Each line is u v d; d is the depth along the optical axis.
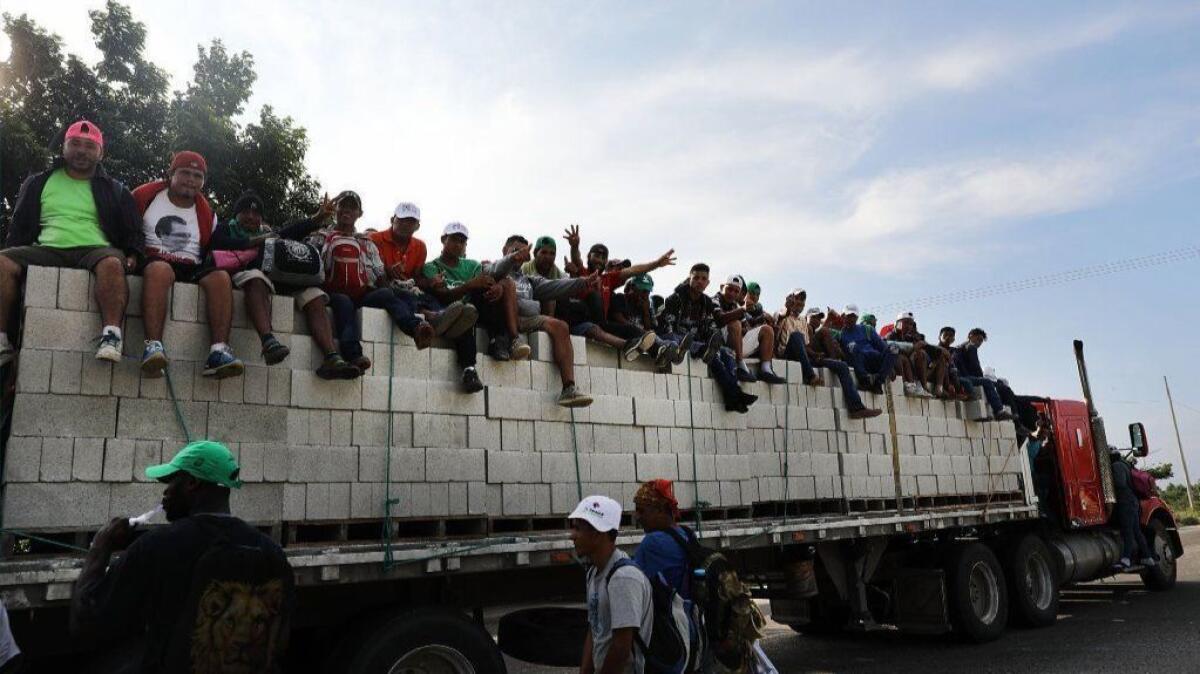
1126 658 8.07
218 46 13.78
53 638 4.14
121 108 13.32
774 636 10.85
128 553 2.92
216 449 3.22
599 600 3.73
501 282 5.82
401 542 4.86
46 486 3.91
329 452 4.80
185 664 2.83
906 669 8.26
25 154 11.16
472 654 4.99
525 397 5.79
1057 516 11.47
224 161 13.06
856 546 8.67
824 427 8.19
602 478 6.12
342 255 5.34
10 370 4.07
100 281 4.18
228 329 4.50
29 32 12.87
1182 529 28.97
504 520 5.60
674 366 6.86
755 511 7.43
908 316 10.67
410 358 5.26
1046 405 11.78
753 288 9.33
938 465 9.53
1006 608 9.64
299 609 4.84
